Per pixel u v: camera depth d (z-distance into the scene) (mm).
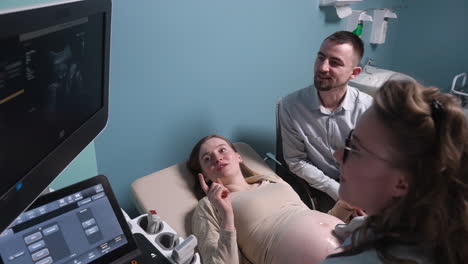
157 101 1775
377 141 593
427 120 540
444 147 534
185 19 1720
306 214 1482
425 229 572
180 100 1867
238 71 2068
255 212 1520
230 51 1976
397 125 561
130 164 1805
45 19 587
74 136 801
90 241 783
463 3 2959
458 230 563
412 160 565
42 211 740
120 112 1663
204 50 1857
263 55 2156
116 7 1477
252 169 1929
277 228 1453
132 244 841
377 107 594
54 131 719
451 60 3180
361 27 2652
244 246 1507
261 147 2416
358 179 647
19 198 619
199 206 1560
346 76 1841
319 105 1933
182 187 1752
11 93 558
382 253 592
